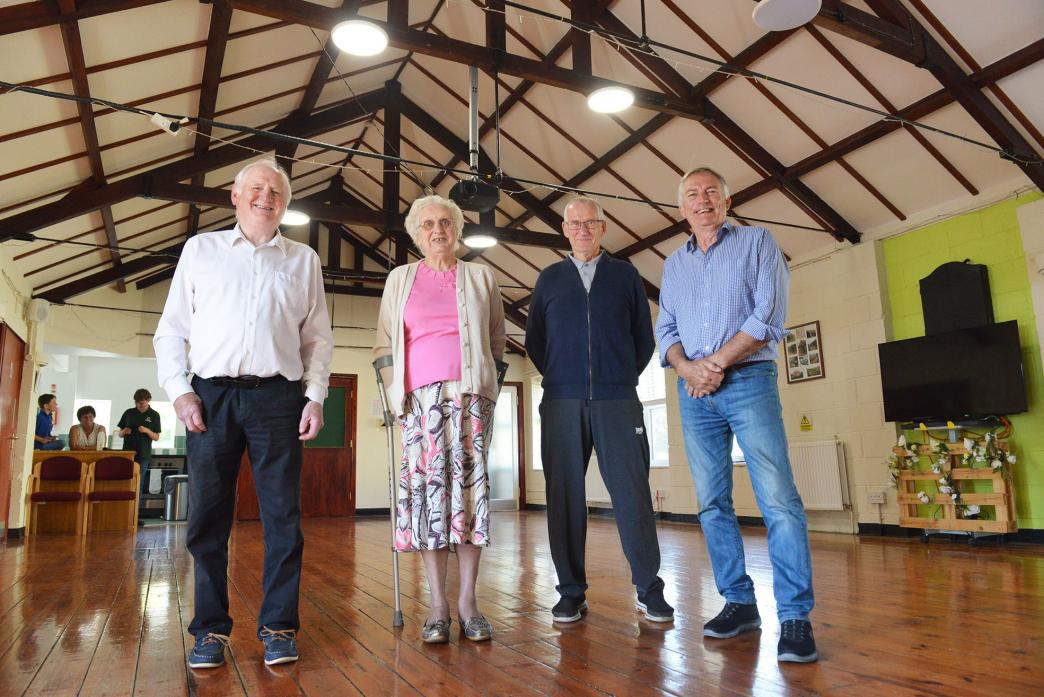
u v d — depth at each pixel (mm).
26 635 2156
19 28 3705
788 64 5102
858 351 6340
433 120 7758
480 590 2945
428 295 2158
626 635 1995
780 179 6027
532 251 9203
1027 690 1417
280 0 4078
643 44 4219
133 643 2025
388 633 2094
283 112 6816
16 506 6773
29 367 7215
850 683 1481
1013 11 4215
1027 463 5215
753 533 6184
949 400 5516
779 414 1922
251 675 1644
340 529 7441
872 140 5422
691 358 2080
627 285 2438
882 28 4281
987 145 4812
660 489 8703
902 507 5793
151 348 9734
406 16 4781
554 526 2273
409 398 2109
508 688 1489
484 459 2076
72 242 6344
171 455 10930
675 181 6762
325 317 2029
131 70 4707
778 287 1955
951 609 2379
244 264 1881
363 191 10125
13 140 4742
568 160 7211
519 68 4977
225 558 1824
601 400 2299
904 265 6094
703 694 1421
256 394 1831
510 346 11805
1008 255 5355
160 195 6082
